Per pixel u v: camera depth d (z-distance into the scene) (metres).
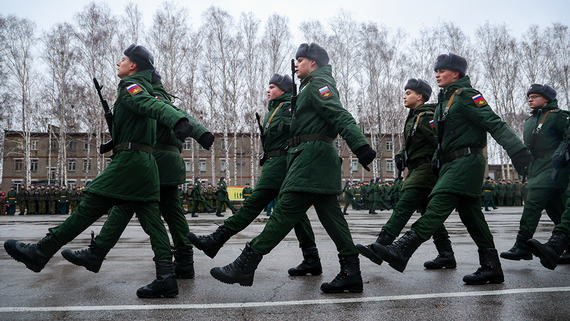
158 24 32.94
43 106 33.50
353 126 2.82
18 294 2.95
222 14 33.88
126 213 3.29
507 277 3.59
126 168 2.93
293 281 3.44
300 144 3.06
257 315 2.43
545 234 7.39
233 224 3.47
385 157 47.41
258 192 3.60
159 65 32.88
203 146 3.03
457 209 3.51
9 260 4.46
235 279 2.80
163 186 3.68
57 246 2.90
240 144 47.12
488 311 2.50
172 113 2.74
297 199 2.96
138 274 3.70
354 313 2.47
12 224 12.09
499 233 7.72
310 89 3.07
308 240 3.73
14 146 46.47
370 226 10.33
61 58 31.77
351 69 35.09
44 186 23.52
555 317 2.38
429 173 4.09
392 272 3.83
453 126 3.46
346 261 3.03
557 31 35.09
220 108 34.78
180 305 2.65
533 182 4.38
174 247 3.65
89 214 2.90
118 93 3.02
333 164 3.04
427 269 4.00
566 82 34.44
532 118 4.71
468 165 3.35
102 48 31.45
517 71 34.75
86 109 32.75
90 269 3.14
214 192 22.44
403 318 2.37
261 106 35.31
